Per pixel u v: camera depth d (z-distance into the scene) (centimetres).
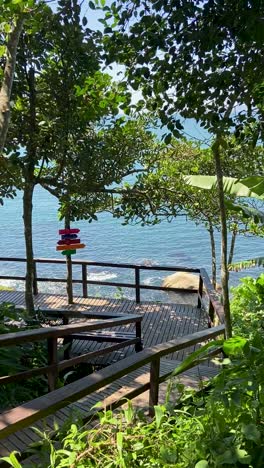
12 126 517
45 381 384
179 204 720
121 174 654
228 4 239
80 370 513
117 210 714
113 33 290
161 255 1802
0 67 504
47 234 2225
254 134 304
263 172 532
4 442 242
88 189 610
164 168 689
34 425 265
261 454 174
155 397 284
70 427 213
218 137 281
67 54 495
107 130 630
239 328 464
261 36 237
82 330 361
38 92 545
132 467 176
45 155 558
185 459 177
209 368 385
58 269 1639
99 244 2028
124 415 211
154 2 260
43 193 3934
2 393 338
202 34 246
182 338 317
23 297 816
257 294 597
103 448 179
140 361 268
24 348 410
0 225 2477
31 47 496
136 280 788
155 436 191
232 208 315
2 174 562
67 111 539
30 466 195
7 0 342
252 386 187
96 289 1330
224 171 577
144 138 674
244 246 1836
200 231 2252
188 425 200
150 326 666
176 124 283
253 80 270
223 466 171
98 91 544
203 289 735
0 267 1683
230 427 193
